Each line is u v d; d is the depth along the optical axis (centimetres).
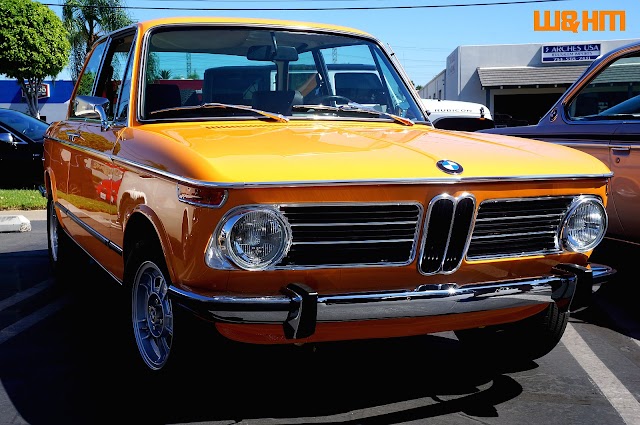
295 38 445
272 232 282
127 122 396
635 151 474
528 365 413
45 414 341
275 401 356
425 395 367
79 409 347
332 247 292
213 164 289
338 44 461
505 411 348
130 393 356
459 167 307
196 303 285
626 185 484
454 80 3444
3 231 892
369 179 287
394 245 299
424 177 295
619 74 521
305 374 395
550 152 356
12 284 614
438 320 317
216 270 283
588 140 518
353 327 307
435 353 432
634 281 602
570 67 3169
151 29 416
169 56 414
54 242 628
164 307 335
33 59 2786
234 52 427
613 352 438
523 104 3294
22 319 505
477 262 314
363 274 297
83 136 480
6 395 365
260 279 287
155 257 331
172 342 310
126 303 362
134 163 350
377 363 414
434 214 300
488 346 404
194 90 413
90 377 391
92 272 608
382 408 350
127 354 358
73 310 529
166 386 324
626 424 334
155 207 322
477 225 313
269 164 291
